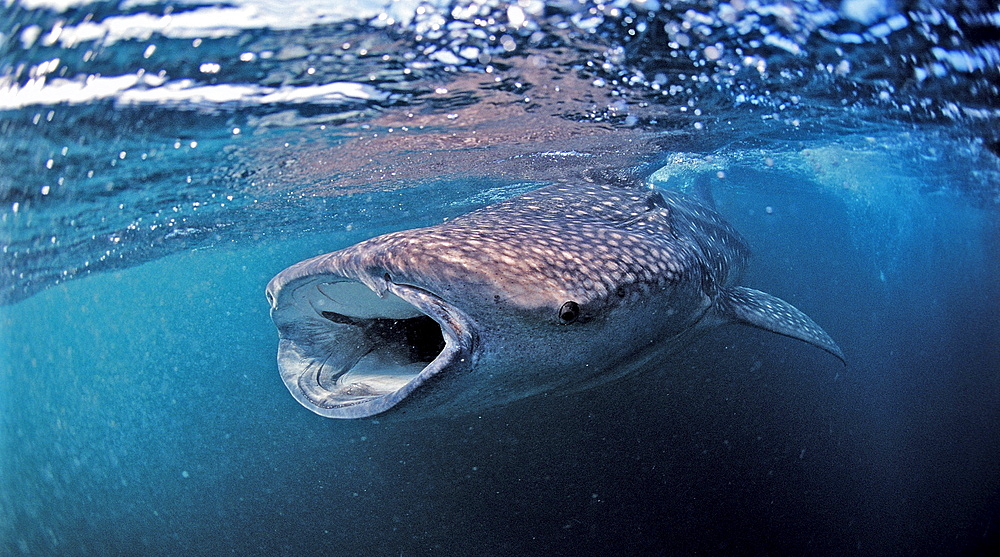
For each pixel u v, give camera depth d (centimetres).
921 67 531
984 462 1032
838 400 1240
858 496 810
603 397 1023
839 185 1811
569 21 386
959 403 1452
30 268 1291
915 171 1512
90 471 2397
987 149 1087
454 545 721
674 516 709
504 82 504
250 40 383
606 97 575
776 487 788
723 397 1090
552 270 260
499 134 689
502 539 716
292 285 279
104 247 1285
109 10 337
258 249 2098
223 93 482
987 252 4822
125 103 487
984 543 738
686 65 494
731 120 736
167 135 586
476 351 242
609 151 830
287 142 660
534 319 246
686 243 365
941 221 3244
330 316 319
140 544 1050
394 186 1038
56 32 363
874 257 6006
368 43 399
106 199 843
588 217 357
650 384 1074
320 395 270
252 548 889
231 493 1185
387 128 633
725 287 492
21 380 5928
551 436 929
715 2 375
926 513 802
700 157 1014
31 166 651
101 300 2931
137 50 389
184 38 375
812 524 717
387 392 270
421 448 1006
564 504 759
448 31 388
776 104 668
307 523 920
